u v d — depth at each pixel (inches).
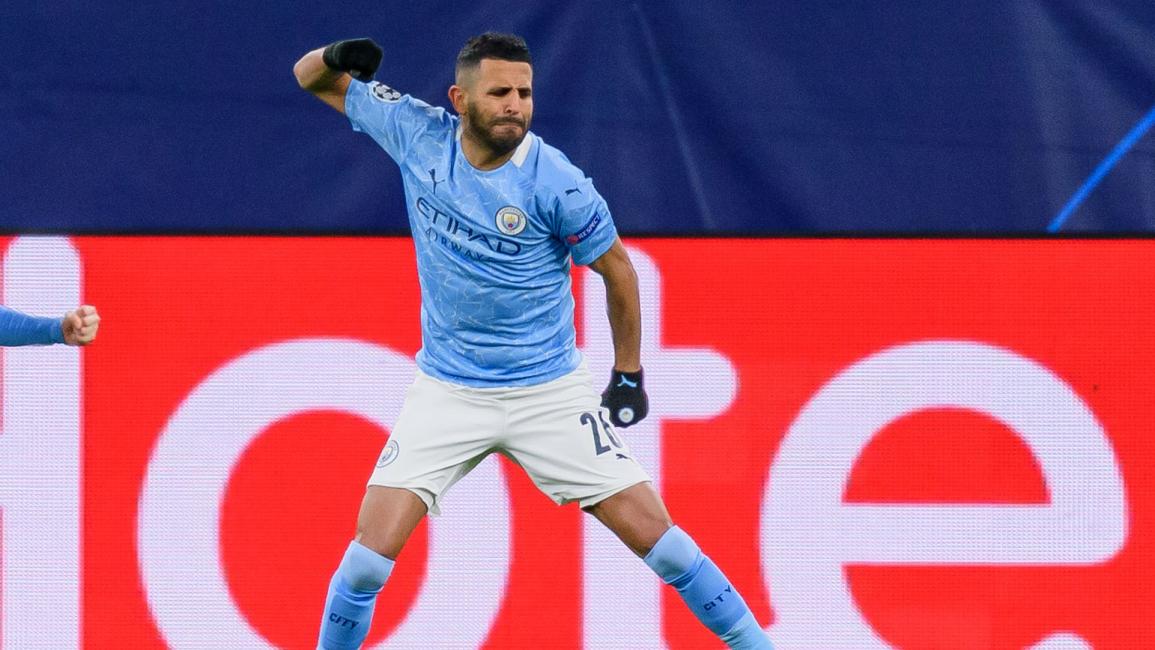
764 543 641.0
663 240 642.2
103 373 644.1
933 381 639.8
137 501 642.8
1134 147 647.8
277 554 644.7
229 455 644.7
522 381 541.6
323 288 645.3
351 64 532.7
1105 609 634.8
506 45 511.8
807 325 641.6
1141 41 647.1
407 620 642.2
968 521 639.1
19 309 644.1
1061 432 637.9
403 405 592.4
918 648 637.9
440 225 529.0
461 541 643.5
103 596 641.6
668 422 643.5
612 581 641.0
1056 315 639.1
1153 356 636.1
